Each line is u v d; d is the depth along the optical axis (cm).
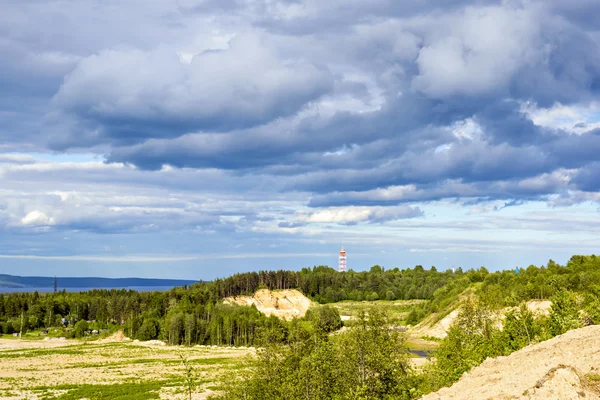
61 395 9731
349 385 5212
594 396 2853
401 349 5678
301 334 5959
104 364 14725
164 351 18462
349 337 5519
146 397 9438
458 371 6444
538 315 8575
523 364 4781
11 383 11262
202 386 10619
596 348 4297
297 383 5200
